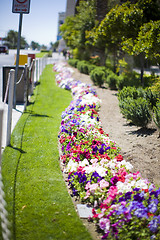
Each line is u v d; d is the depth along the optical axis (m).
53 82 16.70
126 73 14.43
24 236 2.91
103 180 3.55
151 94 6.92
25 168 4.59
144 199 3.06
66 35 34.75
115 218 2.91
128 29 10.81
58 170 4.61
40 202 3.58
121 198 3.11
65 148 5.12
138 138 5.79
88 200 3.65
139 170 4.44
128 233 2.72
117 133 6.38
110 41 15.49
